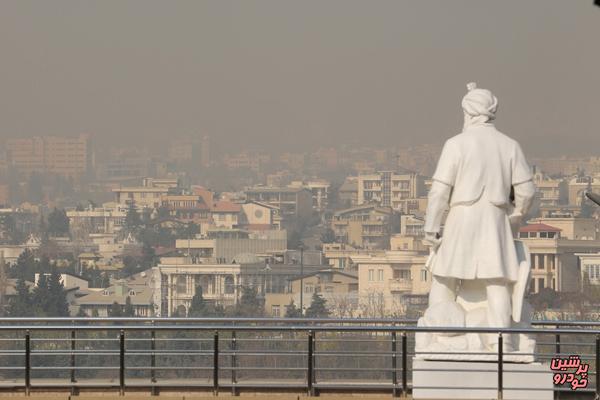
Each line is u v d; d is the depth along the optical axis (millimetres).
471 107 46250
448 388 43531
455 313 45281
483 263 45156
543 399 44219
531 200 45656
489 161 45500
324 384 47438
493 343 44875
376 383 49000
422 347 45188
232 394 47375
